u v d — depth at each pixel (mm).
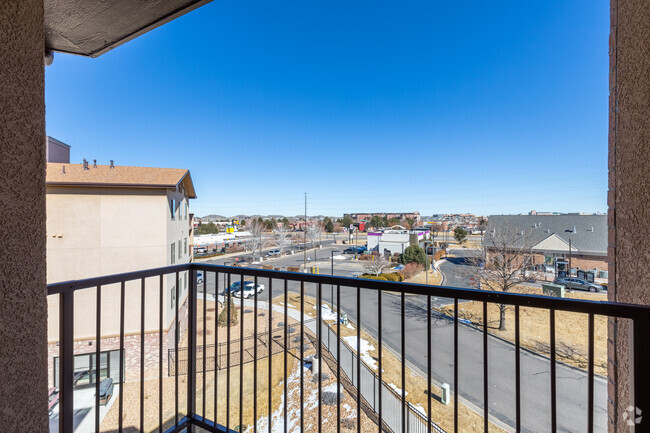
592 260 19078
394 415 6137
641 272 1133
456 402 1152
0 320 724
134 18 1675
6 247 739
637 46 1179
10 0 761
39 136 825
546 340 9844
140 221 10320
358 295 1365
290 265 27703
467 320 12023
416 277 21078
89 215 9836
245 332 11406
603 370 7922
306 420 5863
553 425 1018
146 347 9672
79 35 1807
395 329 11508
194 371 1876
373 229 64812
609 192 1397
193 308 1877
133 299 9812
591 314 954
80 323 9305
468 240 44531
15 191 761
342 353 9297
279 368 8305
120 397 1486
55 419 5824
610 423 1313
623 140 1265
